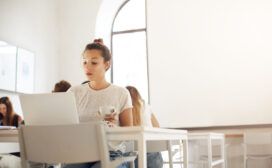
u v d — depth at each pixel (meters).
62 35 5.63
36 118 1.63
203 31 5.01
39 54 5.00
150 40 5.21
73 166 1.76
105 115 1.91
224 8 4.96
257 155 4.73
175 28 5.12
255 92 4.70
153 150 2.58
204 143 4.79
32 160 1.53
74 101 1.55
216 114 4.80
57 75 5.51
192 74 4.96
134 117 2.61
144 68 5.68
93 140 1.41
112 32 5.87
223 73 4.85
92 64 1.97
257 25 4.81
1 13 4.16
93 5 5.56
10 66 4.23
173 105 4.98
